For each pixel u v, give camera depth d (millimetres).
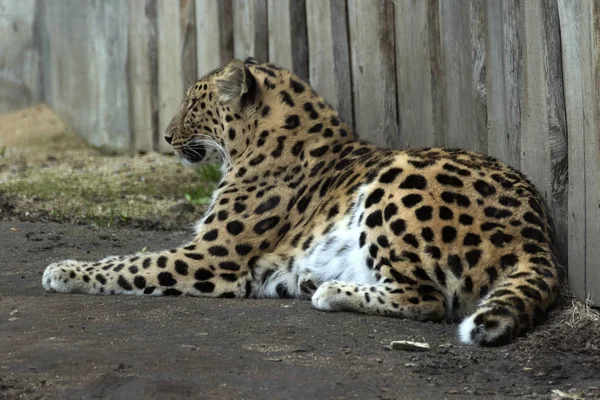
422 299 14492
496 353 12688
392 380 11469
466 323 13109
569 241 14664
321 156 17047
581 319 13742
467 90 18172
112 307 15156
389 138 21328
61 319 14266
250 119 17469
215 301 15883
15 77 33969
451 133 18875
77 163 30219
